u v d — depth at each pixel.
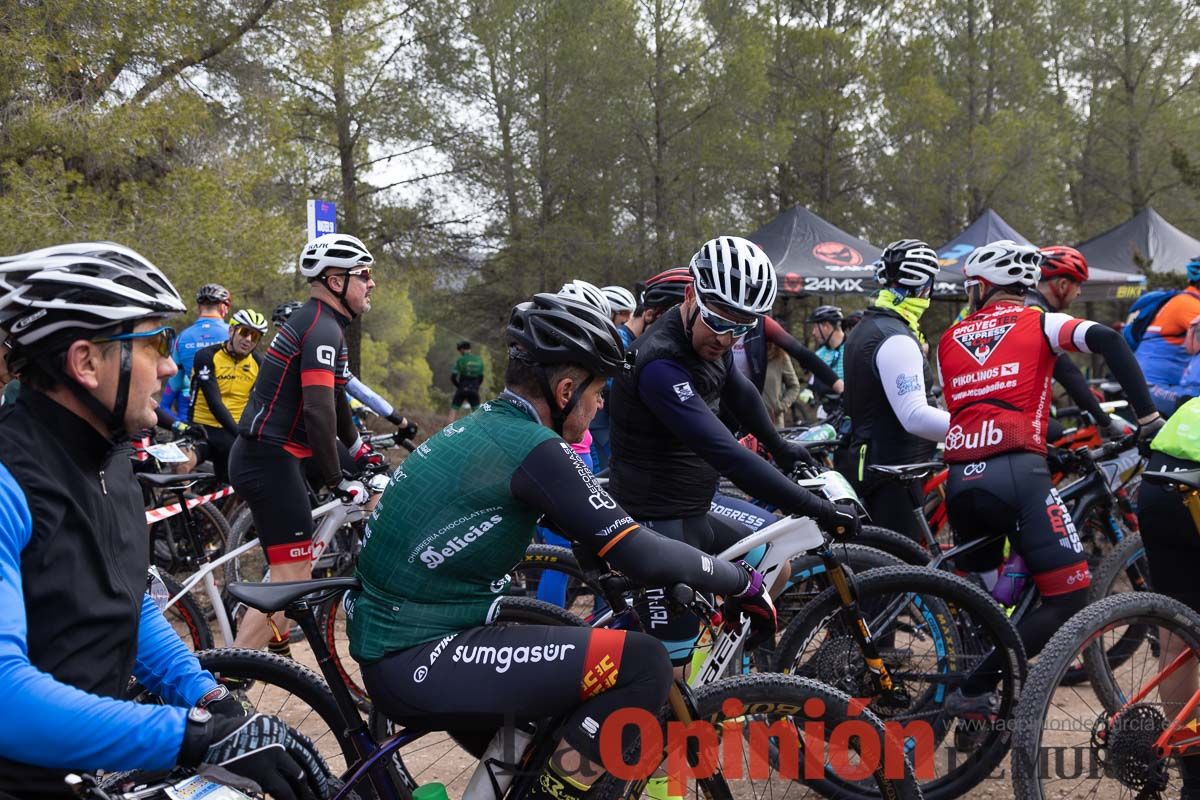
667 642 2.56
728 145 15.11
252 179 8.16
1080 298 11.51
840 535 2.49
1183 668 2.55
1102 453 3.73
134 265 1.45
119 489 1.52
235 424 5.29
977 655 2.88
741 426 3.03
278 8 8.95
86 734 1.27
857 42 16.86
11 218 6.37
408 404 31.08
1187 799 2.54
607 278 15.75
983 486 3.02
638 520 2.74
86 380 1.38
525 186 15.16
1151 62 18.53
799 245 10.77
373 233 13.45
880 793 2.30
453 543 1.86
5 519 1.29
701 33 15.47
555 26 14.53
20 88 6.74
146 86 7.61
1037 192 17.23
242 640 3.45
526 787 1.97
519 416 1.91
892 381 3.40
